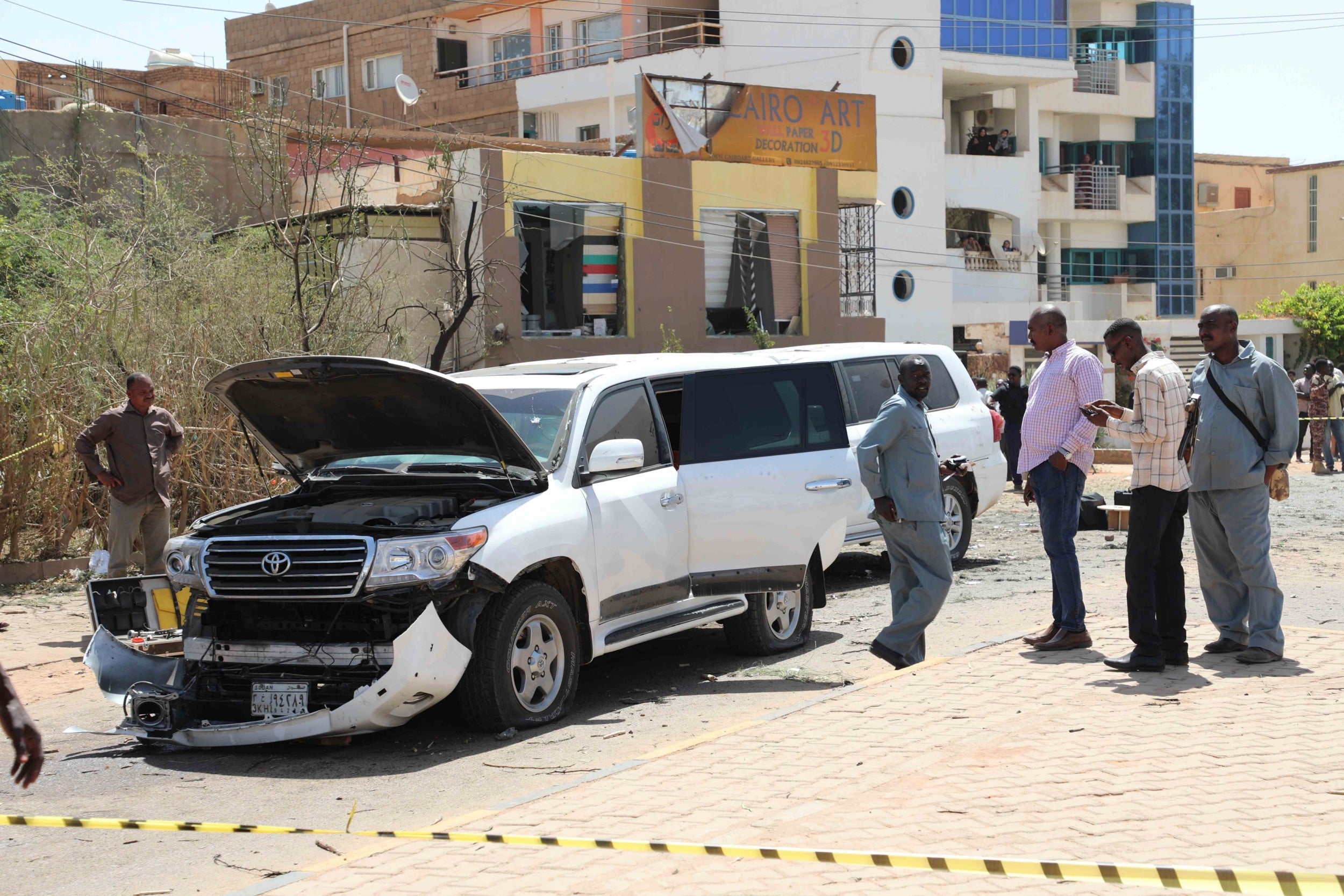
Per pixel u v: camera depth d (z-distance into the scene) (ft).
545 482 23.63
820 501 27.63
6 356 41.16
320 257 60.03
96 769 21.18
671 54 123.34
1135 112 163.12
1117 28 163.12
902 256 121.19
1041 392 25.40
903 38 119.55
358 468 25.86
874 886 13.69
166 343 45.68
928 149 122.31
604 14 131.23
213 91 109.40
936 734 19.51
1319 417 73.26
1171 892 13.12
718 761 18.76
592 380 25.53
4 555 41.47
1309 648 24.36
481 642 21.86
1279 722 19.22
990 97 144.05
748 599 27.81
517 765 20.29
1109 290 161.07
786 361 28.71
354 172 75.20
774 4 121.39
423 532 21.36
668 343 79.66
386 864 15.06
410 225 74.59
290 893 14.26
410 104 86.33
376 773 20.27
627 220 81.46
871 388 37.52
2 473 40.50
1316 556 39.37
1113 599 32.76
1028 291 143.84
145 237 52.70
